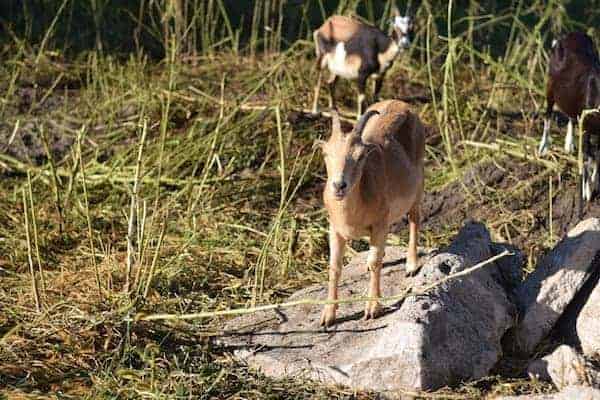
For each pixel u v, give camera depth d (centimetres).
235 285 1057
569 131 1330
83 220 1211
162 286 1040
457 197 1280
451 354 846
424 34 1806
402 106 950
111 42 1836
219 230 1196
